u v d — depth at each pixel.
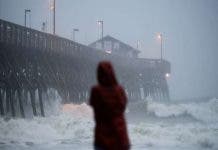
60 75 59.19
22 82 49.28
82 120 36.25
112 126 9.05
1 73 47.00
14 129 28.36
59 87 57.59
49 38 59.19
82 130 29.91
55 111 53.38
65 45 63.97
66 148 22.89
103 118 9.10
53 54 59.50
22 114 46.28
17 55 51.28
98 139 9.08
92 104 9.19
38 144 24.50
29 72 52.69
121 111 9.20
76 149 22.50
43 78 54.09
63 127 31.08
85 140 26.48
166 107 61.38
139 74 94.88
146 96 94.44
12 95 47.09
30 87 49.69
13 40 50.91
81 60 68.62
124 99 9.26
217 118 53.91
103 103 9.04
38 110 54.41
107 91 9.12
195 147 23.52
